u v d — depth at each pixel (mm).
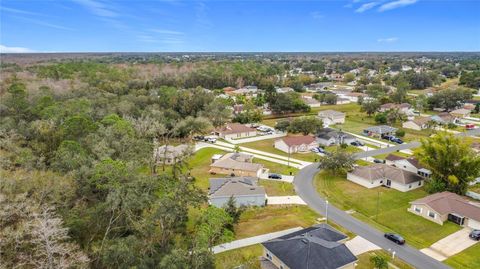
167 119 90688
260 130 97125
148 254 29109
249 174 61750
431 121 99625
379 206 48969
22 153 45250
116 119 68375
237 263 33750
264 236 40406
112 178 35500
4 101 76875
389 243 38875
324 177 61656
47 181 34750
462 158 50656
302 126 88812
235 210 43219
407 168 63594
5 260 25578
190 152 67688
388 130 92375
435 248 37906
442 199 45969
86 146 51969
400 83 156000
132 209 32969
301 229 41062
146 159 54125
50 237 26625
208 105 102250
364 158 73188
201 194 37594
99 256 28906
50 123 58094
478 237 39250
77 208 33594
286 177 61688
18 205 28172
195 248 28969
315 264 30312
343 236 36750
